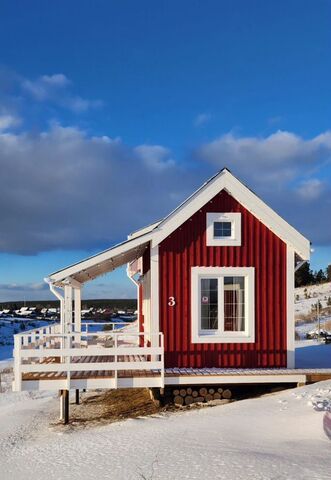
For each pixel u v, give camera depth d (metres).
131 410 14.16
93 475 8.06
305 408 11.20
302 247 14.54
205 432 10.09
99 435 11.20
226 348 14.29
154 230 14.23
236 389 13.72
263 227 14.70
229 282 14.61
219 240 14.49
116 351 12.83
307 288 57.22
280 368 14.30
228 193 14.64
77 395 16.89
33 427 13.79
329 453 8.01
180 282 14.36
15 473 8.91
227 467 7.59
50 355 12.65
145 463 8.31
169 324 14.25
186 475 7.41
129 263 21.14
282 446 8.64
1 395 19.78
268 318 14.46
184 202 14.33
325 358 17.89
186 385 13.60
